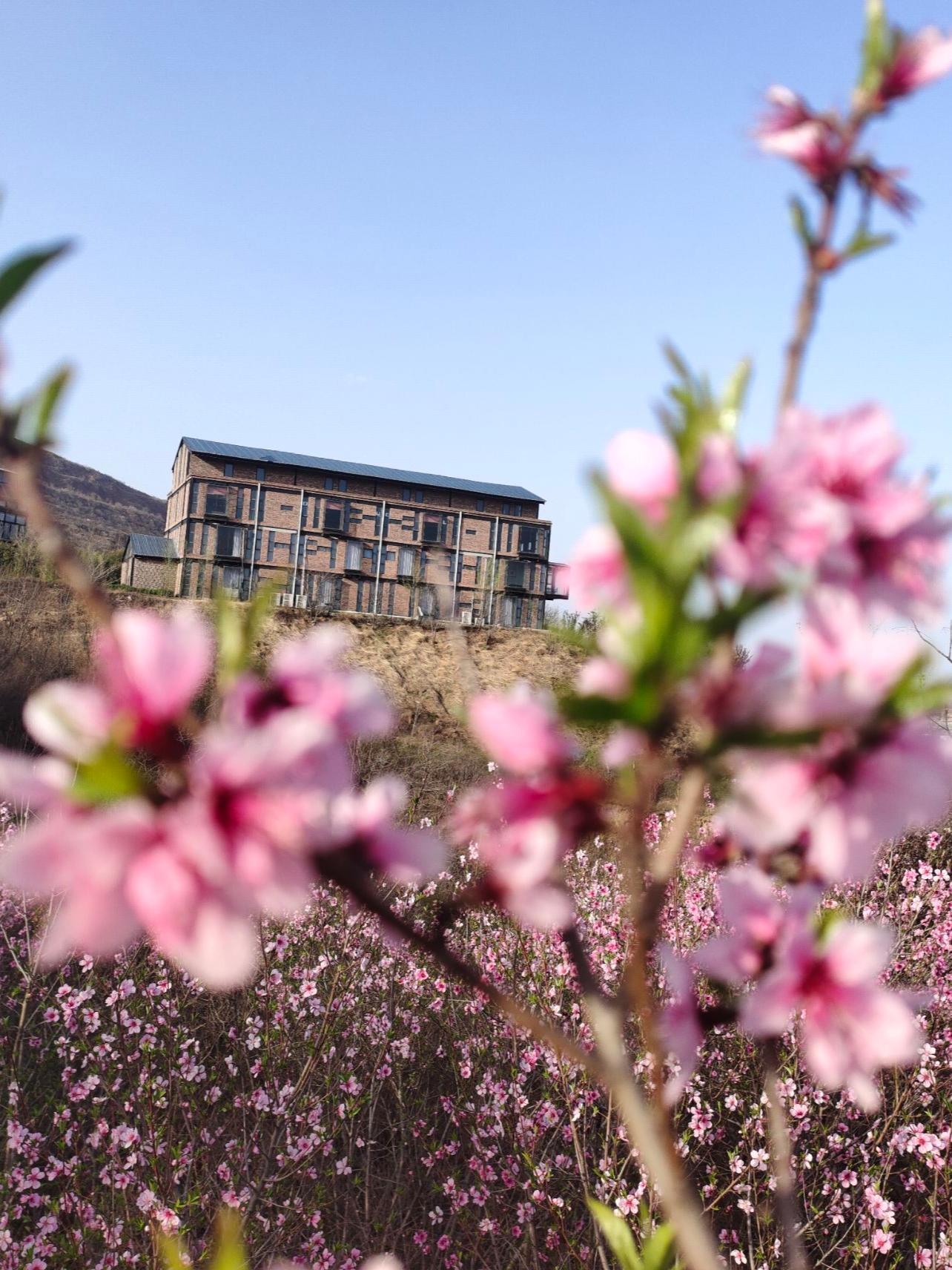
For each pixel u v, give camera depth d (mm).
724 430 642
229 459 45406
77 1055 4723
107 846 520
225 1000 4941
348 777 583
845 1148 4055
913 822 615
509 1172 4082
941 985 4551
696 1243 600
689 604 522
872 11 771
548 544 49688
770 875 766
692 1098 4082
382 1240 3883
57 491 106188
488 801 633
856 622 591
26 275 558
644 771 583
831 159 750
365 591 46688
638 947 618
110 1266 3479
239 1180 3953
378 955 4992
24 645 15977
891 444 663
